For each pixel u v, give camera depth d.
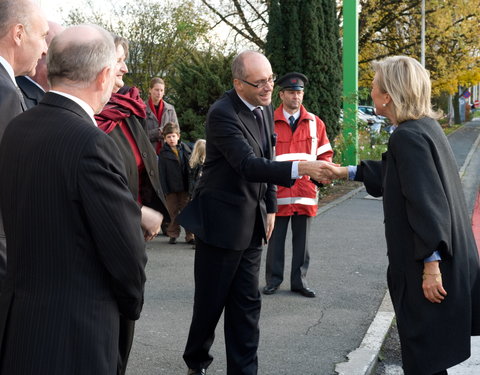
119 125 3.25
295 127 6.36
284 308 5.74
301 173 3.63
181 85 11.53
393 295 3.28
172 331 5.09
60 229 2.21
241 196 3.83
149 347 4.71
